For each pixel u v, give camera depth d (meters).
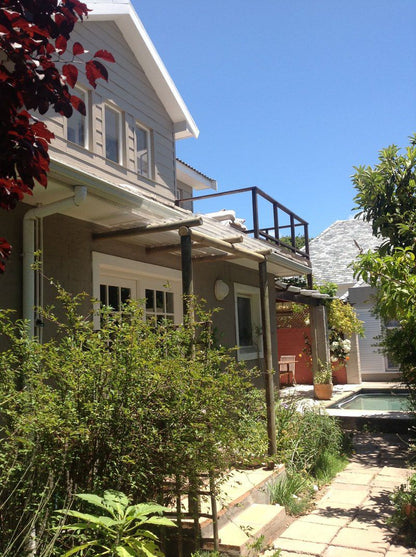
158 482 3.77
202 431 3.77
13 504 3.18
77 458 3.43
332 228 24.72
